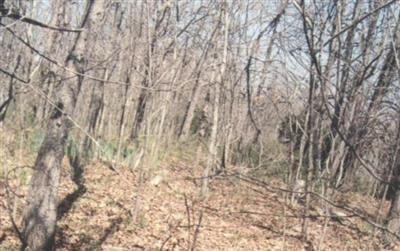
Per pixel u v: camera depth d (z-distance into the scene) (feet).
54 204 29.53
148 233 37.86
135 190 47.16
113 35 52.65
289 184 36.70
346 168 31.76
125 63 55.06
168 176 53.93
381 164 20.83
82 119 54.03
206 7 57.52
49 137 29.27
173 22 49.24
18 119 44.39
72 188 44.37
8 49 20.72
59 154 29.53
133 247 35.17
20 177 35.24
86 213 39.70
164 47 45.50
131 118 62.90
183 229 39.45
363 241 38.11
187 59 56.65
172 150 67.41
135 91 57.26
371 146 19.24
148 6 42.16
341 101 11.87
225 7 47.62
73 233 35.58
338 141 29.66
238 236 39.52
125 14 54.49
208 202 46.57
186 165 62.80
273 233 41.09
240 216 44.21
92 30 29.55
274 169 45.98
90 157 53.72
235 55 45.88
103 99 59.11
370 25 14.44
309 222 42.63
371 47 14.60
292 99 24.85
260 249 38.01
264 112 42.29
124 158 55.52
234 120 48.19
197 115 89.92
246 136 47.91
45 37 31.14
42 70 23.49
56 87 28.50
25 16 9.69
